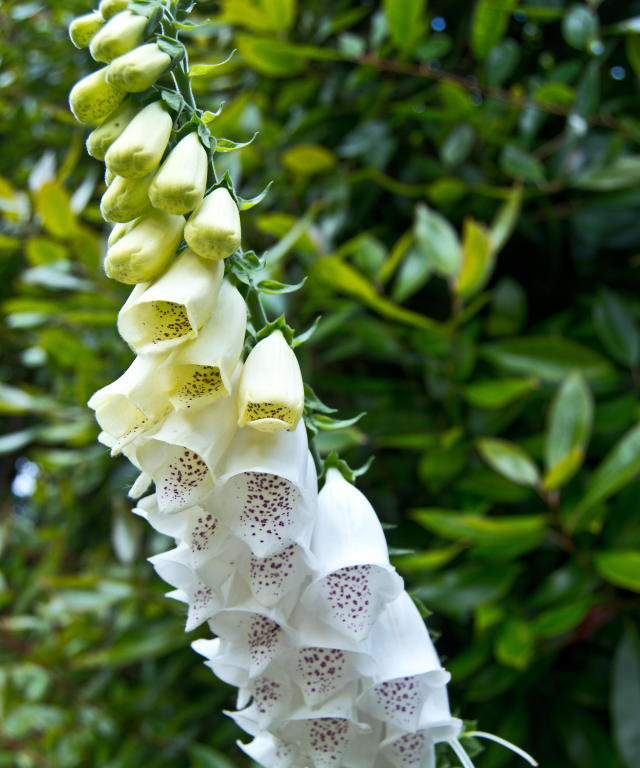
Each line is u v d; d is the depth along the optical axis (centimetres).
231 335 24
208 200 24
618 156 62
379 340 63
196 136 24
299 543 25
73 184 84
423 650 28
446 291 71
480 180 69
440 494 65
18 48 84
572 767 60
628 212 64
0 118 87
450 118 66
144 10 25
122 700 76
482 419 61
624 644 54
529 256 73
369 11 78
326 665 27
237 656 27
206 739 76
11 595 83
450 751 30
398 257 60
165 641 67
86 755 76
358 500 27
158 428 25
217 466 25
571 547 54
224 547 26
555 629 51
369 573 27
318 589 26
